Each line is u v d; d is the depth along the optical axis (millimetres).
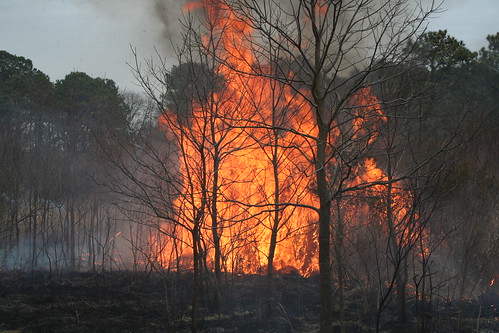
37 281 14148
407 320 10320
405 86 9094
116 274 14938
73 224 15781
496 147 12016
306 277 14188
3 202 15594
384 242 10891
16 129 16250
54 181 15852
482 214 9961
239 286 12742
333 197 6988
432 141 10133
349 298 11758
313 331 9703
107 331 9656
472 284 11773
